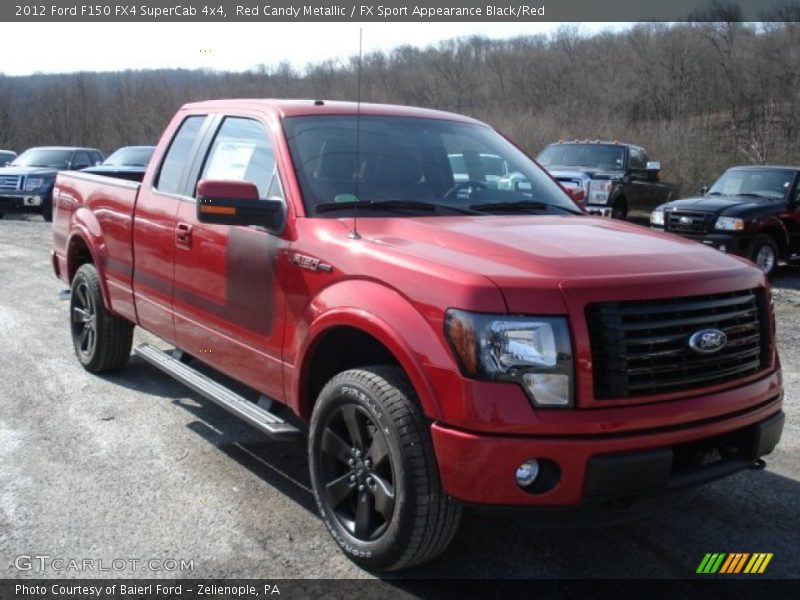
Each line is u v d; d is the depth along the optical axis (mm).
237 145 4695
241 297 4254
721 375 3279
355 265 3492
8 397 5664
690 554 3652
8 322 8023
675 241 3807
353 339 3779
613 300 3039
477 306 2980
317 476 3688
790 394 6004
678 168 31734
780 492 4340
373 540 3365
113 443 4836
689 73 44062
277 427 3844
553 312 2973
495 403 2928
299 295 3797
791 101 39312
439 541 3197
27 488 4168
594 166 16500
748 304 3461
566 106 41156
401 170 4410
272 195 4230
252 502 4094
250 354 4227
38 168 20438
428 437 3148
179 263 4836
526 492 2961
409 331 3156
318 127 4457
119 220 5629
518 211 4391
